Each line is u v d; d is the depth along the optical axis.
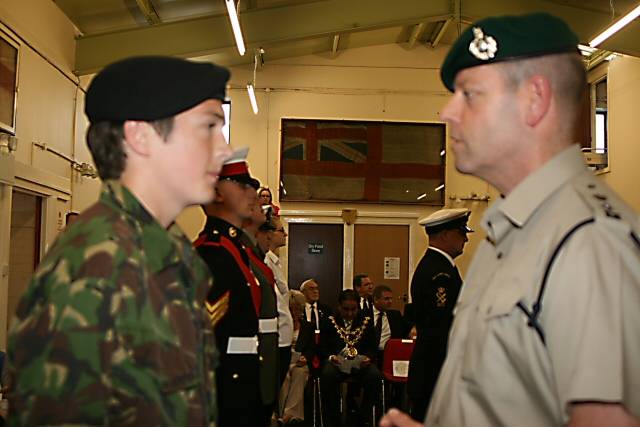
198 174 1.20
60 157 6.82
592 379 0.85
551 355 0.93
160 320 1.04
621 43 6.73
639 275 0.93
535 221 1.05
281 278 4.24
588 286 0.91
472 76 1.12
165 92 1.16
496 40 1.09
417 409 3.59
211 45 7.58
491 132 1.10
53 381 0.92
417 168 10.18
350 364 5.89
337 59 10.31
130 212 1.11
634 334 0.88
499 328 1.00
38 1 6.16
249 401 2.32
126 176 1.19
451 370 1.15
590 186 1.05
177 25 7.59
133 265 1.02
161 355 1.02
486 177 1.17
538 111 1.08
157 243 1.12
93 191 8.19
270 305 2.67
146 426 0.99
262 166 10.08
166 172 1.18
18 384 0.95
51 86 6.54
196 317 1.17
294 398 5.71
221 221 2.46
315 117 10.20
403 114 10.28
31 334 0.95
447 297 3.52
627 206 1.05
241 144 10.07
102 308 0.96
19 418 0.94
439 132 10.25
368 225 10.12
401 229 10.15
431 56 10.36
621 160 7.86
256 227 3.02
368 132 10.20
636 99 7.50
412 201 10.13
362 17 7.69
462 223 3.70
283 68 10.26
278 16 7.68
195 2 7.79
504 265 1.07
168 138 1.18
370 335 6.11
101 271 0.98
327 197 10.07
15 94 5.46
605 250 0.93
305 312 6.11
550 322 0.94
